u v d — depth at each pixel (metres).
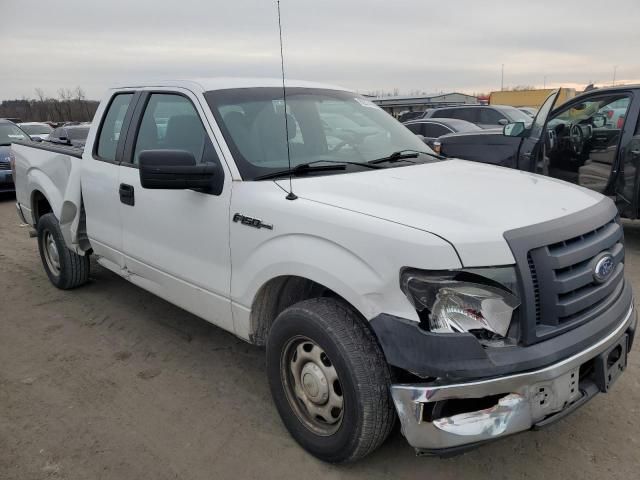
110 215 4.24
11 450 2.97
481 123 14.38
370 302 2.40
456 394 2.22
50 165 5.14
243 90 3.60
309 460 2.85
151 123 3.89
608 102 6.59
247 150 3.22
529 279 2.30
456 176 3.21
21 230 8.55
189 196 3.36
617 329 2.61
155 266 3.81
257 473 2.76
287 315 2.77
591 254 2.53
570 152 7.06
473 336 2.22
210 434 3.09
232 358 4.01
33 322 4.71
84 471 2.80
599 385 2.54
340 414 2.66
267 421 3.21
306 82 4.11
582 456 2.86
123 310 4.94
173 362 3.96
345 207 2.63
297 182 3.03
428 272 2.26
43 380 3.73
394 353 2.32
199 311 3.52
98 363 3.96
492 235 2.30
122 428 3.16
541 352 2.29
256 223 2.91
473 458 2.87
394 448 2.94
